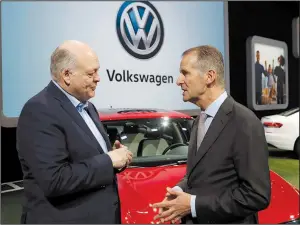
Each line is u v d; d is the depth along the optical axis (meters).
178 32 6.60
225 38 7.26
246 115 1.33
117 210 1.63
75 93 1.53
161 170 2.75
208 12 6.98
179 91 6.69
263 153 1.29
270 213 2.30
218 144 1.34
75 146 1.46
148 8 6.17
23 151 1.43
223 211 1.29
